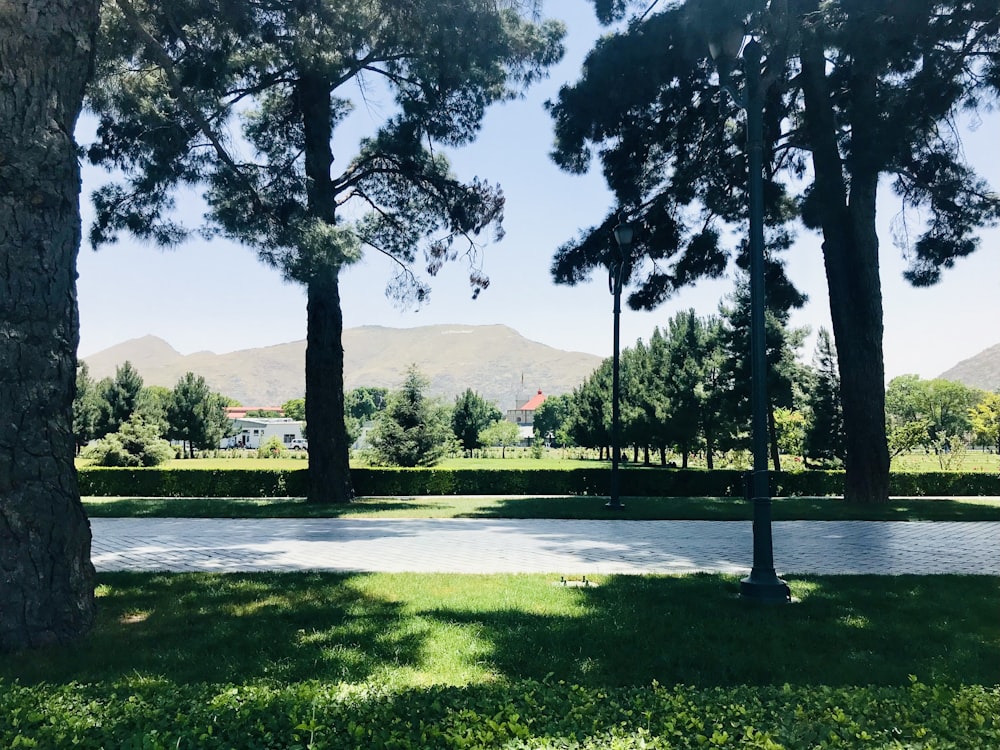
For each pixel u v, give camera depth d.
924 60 16.27
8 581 5.36
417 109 18.86
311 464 19.50
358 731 2.91
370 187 20.75
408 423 32.56
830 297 19.38
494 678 4.80
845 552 11.50
